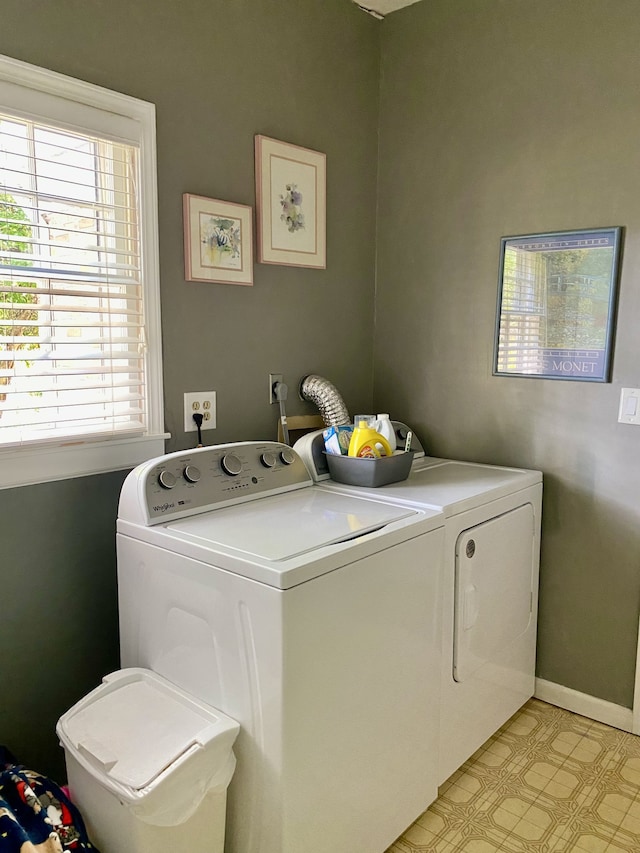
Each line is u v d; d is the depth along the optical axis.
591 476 2.16
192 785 1.28
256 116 2.09
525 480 2.12
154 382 1.88
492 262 2.31
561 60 2.09
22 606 1.67
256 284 2.16
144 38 1.76
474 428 2.42
